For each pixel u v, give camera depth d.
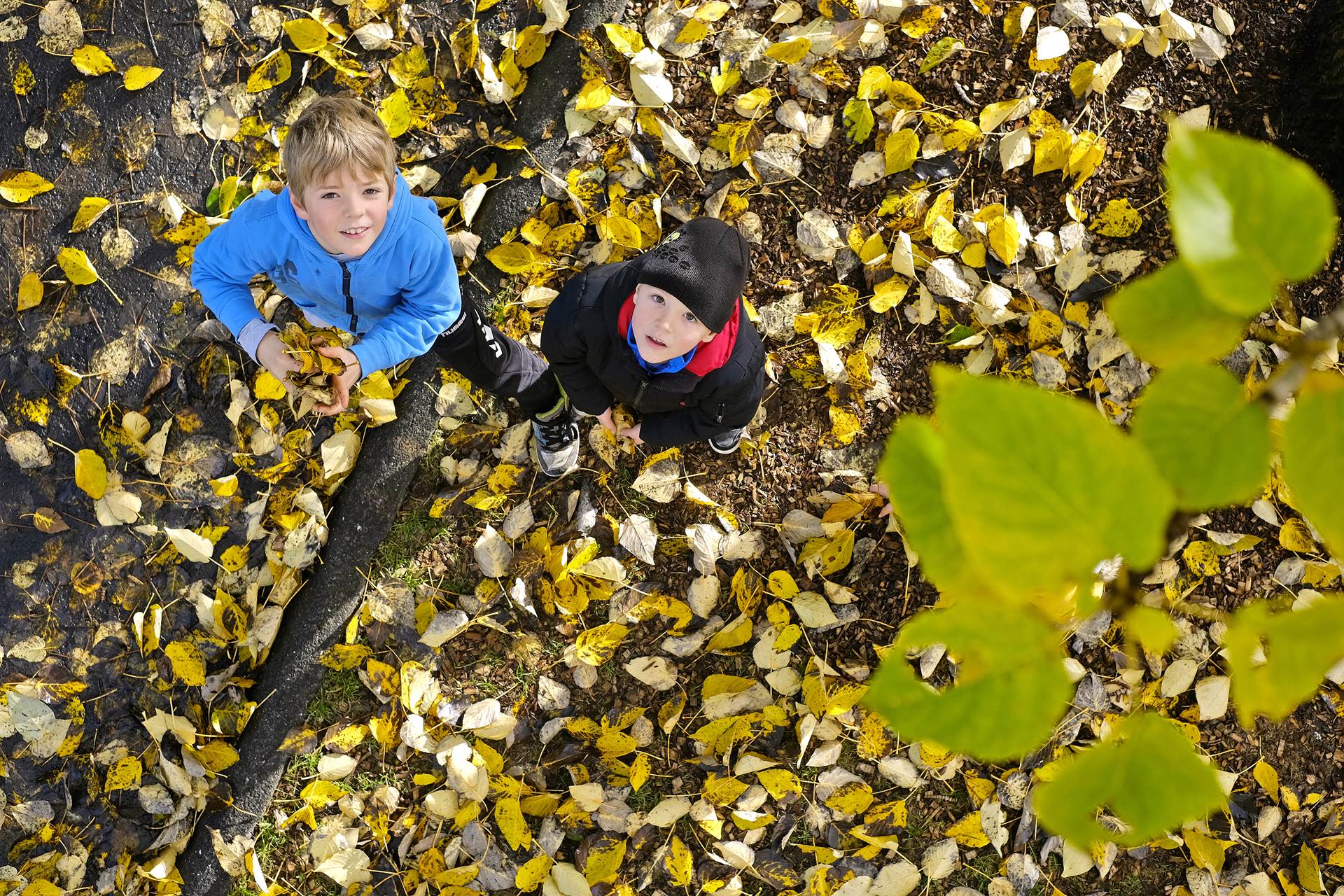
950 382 0.29
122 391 2.91
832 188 3.05
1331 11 2.95
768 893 2.98
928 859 2.96
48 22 2.90
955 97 3.03
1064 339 2.98
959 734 0.34
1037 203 3.04
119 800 2.87
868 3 2.94
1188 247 0.30
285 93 2.96
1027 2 3.02
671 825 2.96
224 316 2.24
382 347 2.22
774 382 3.04
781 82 3.04
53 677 2.87
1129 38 2.94
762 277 3.04
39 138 2.91
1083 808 0.36
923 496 0.36
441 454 3.00
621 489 3.04
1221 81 3.02
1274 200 0.30
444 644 2.99
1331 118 2.93
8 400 2.88
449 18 3.00
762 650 2.98
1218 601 2.93
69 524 2.89
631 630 3.04
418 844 2.94
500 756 2.93
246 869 2.87
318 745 2.95
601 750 2.96
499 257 2.92
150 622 2.89
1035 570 0.30
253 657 2.94
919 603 3.02
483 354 2.54
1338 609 0.36
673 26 3.02
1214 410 0.36
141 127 2.93
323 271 2.19
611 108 2.97
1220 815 2.96
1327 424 0.35
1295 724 3.00
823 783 2.96
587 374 2.46
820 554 3.01
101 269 2.92
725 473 3.05
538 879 2.87
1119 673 2.91
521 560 3.01
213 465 2.93
